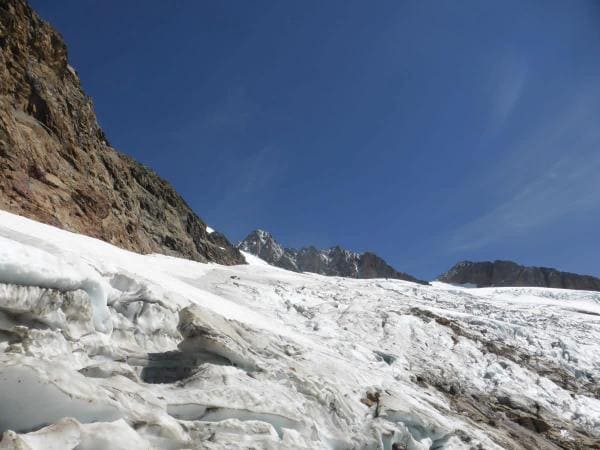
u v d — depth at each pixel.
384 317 29.39
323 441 10.46
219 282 36.50
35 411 6.04
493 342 30.03
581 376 27.98
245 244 176.38
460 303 46.28
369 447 11.17
